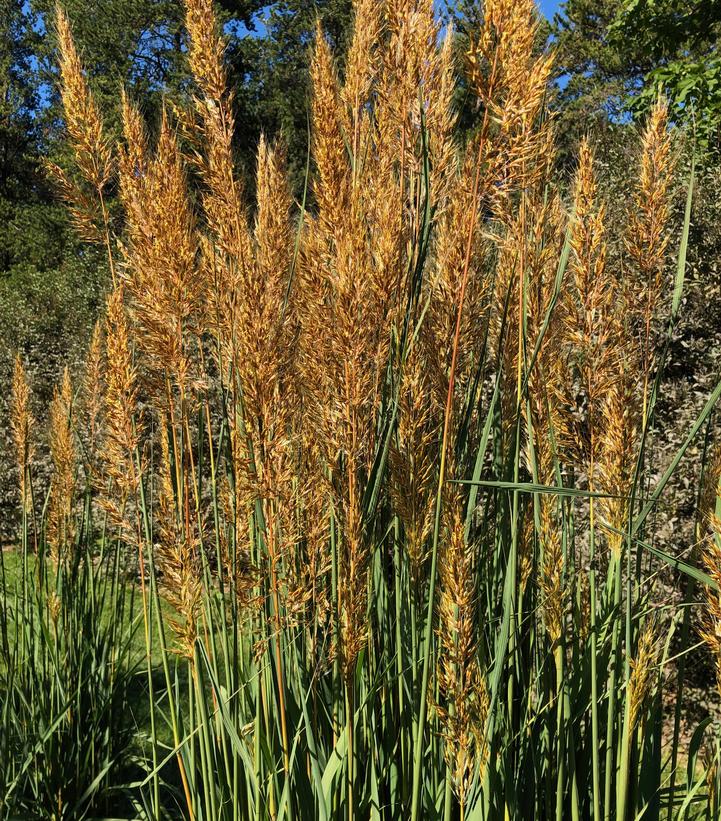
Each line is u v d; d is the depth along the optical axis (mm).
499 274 2020
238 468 1862
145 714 3932
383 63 1970
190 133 1932
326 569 1883
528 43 1483
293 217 2049
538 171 1733
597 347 1880
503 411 2016
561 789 1847
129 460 2201
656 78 6121
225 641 2027
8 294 12297
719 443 1866
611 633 1962
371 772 1977
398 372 1826
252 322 1728
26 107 29625
